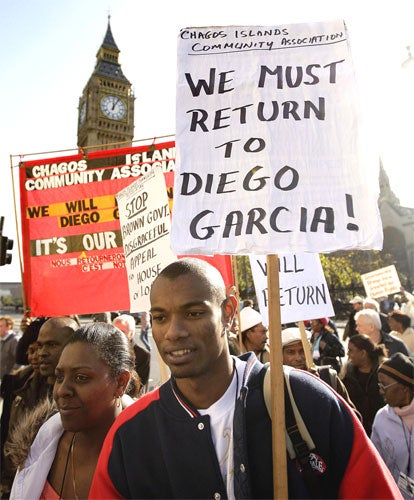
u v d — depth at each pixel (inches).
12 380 112.0
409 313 289.4
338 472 47.7
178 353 47.5
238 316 141.3
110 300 161.5
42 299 165.5
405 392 94.6
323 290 131.5
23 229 171.5
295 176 65.0
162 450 48.4
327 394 50.3
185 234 63.1
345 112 67.6
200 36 72.9
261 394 50.8
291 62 70.9
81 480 60.3
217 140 67.5
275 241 62.0
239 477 44.9
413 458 91.8
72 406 60.2
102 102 2974.9
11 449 65.2
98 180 170.1
